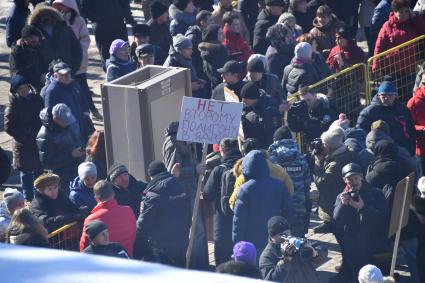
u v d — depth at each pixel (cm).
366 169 1964
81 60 2612
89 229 1515
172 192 1764
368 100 2711
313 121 2272
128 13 3198
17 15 2756
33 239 1521
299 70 2466
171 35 2933
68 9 2739
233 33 2806
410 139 2231
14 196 1709
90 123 2378
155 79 2056
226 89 2228
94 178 1812
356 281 1858
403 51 2769
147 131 2025
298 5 3062
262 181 1753
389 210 1794
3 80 3397
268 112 2142
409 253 1812
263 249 1755
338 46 2752
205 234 1883
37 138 2123
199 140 1709
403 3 2756
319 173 1953
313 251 1574
